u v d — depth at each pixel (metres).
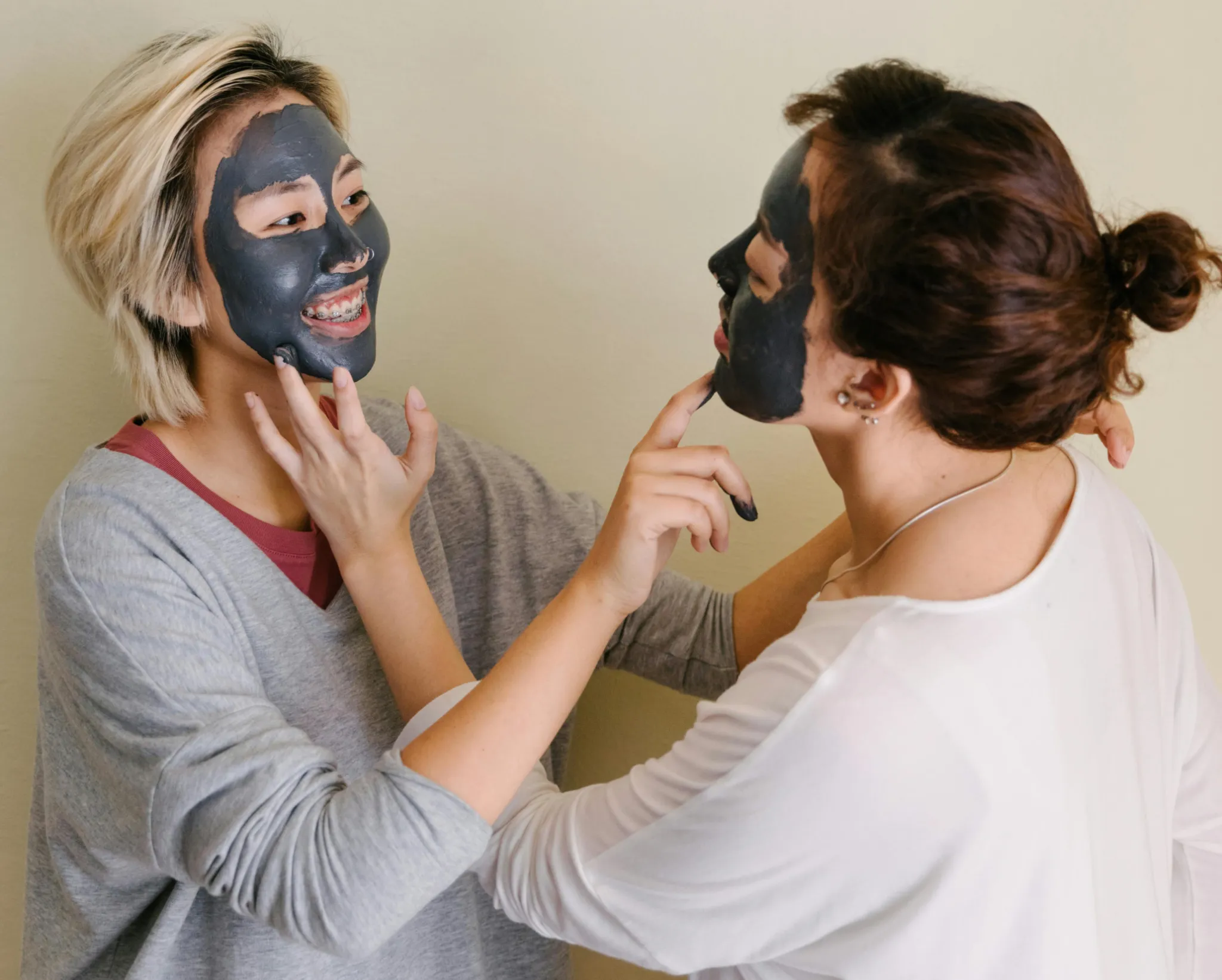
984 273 0.56
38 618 1.15
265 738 0.74
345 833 0.71
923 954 0.64
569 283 1.16
